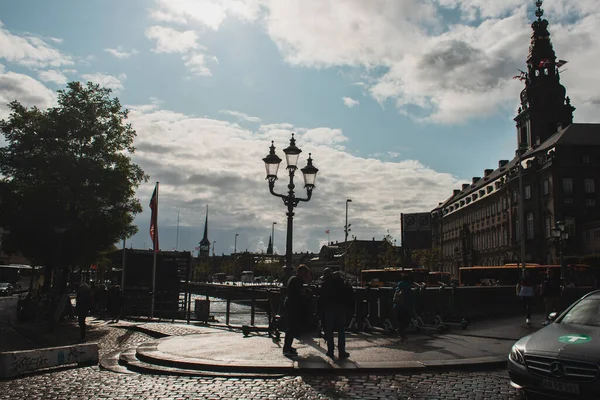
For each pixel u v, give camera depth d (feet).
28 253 104.78
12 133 95.14
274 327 48.32
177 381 30.04
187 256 117.08
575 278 137.90
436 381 29.78
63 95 97.04
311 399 25.45
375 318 54.54
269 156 53.72
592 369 21.65
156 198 101.40
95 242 99.04
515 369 24.21
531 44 250.37
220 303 218.59
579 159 191.52
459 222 325.83
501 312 73.00
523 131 251.39
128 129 102.06
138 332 63.77
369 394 26.48
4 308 118.93
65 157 92.53
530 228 204.64
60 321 82.74
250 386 28.50
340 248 483.10
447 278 203.41
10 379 31.04
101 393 26.89
